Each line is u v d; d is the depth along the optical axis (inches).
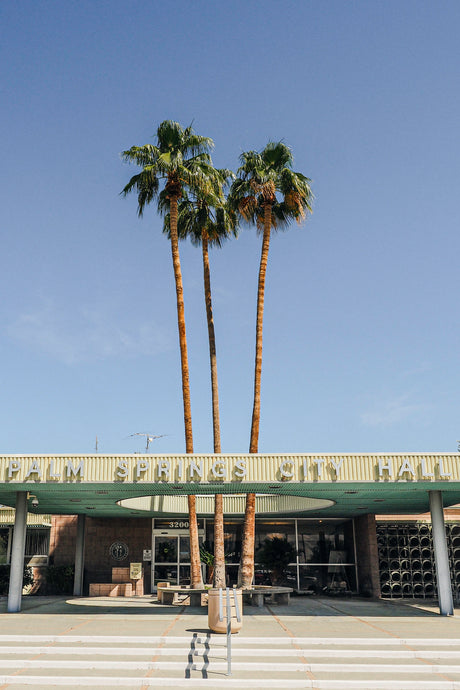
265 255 1065.5
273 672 462.6
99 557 1173.1
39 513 1109.1
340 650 511.5
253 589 868.6
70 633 568.4
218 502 945.5
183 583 1151.6
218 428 1028.5
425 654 499.8
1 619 676.7
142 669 468.1
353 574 1119.6
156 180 1053.2
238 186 1091.3
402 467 692.1
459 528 1075.9
